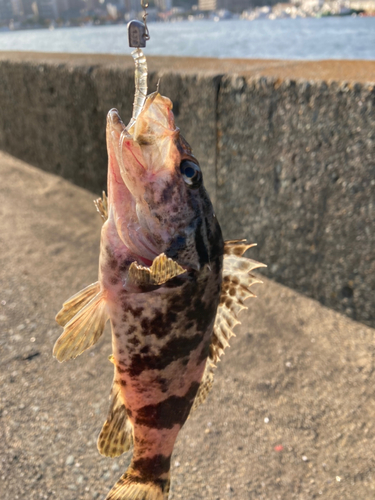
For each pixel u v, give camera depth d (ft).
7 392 1.45
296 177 1.84
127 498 0.82
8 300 1.90
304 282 2.00
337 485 1.21
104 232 0.69
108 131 0.65
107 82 2.55
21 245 2.33
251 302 1.99
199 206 0.70
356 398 1.50
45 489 1.15
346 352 1.70
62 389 1.49
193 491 1.19
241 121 1.94
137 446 0.84
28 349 1.65
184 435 1.37
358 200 1.67
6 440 1.27
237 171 2.06
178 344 0.74
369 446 1.32
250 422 1.42
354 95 1.54
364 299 1.80
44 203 2.88
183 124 2.19
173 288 0.69
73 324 0.71
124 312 0.72
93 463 1.23
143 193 0.66
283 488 1.21
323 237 1.85
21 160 3.59
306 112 1.70
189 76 2.05
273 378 1.59
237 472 1.25
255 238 2.12
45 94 3.06
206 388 0.88
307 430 1.39
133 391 0.79
